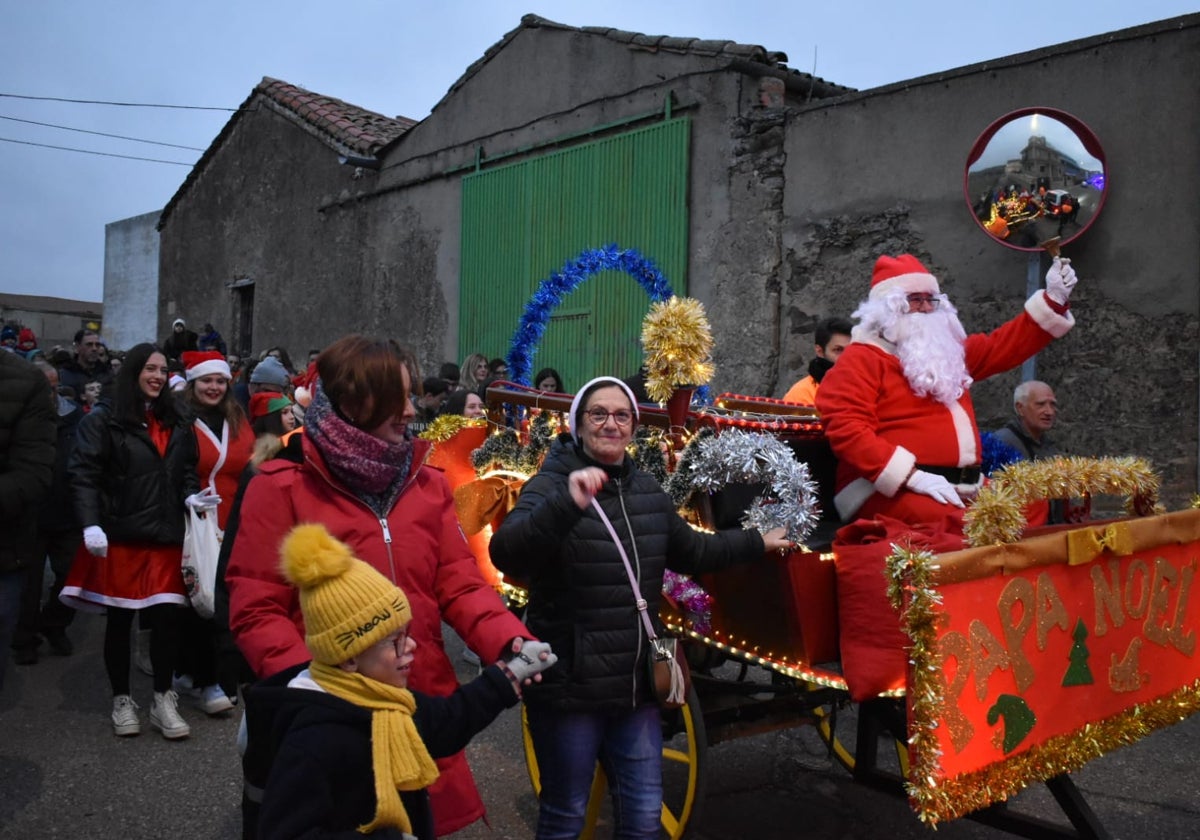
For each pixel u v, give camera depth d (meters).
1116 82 7.65
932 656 2.75
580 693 3.00
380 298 15.59
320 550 2.04
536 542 2.90
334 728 2.00
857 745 4.32
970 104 8.53
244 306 19.38
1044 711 3.12
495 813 4.27
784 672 3.41
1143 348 7.49
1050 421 5.75
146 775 4.63
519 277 12.95
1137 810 4.32
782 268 9.94
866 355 3.92
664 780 4.69
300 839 1.90
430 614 2.77
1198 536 3.77
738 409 5.35
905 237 8.96
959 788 2.83
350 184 16.28
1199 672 3.78
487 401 4.89
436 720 2.26
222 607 2.80
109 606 5.03
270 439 2.99
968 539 3.12
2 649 4.09
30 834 4.00
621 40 11.47
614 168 11.59
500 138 13.34
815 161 9.65
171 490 5.06
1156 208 7.44
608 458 3.13
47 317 39.19
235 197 19.41
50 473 4.11
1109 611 3.39
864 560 3.23
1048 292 4.21
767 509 3.38
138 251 27.20
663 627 3.19
